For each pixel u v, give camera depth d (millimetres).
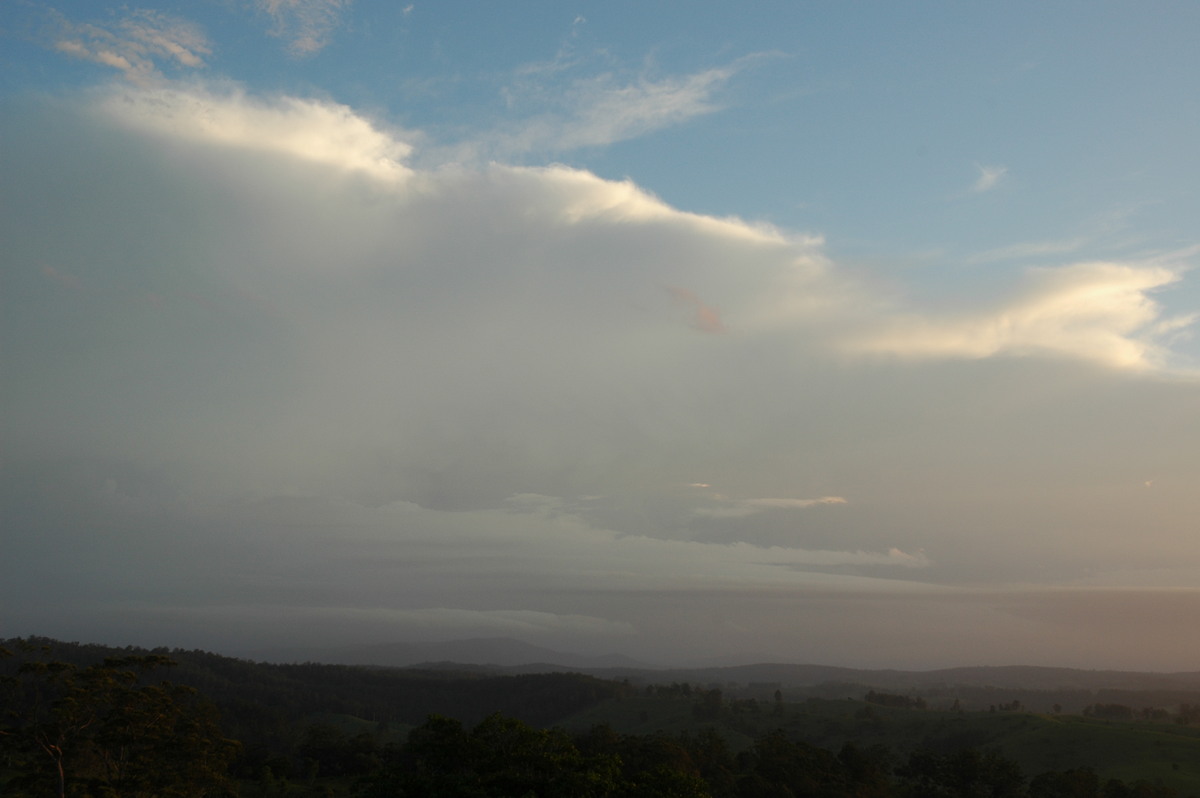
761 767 105062
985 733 174875
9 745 66938
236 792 87062
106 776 75625
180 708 81750
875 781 109375
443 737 60250
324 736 142500
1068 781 106438
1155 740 150375
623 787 55562
